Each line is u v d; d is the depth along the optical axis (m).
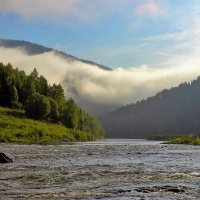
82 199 19.73
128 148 82.06
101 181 26.47
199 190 22.27
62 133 155.00
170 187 23.30
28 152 60.62
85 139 178.38
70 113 197.62
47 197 20.36
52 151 64.69
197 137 131.00
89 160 44.66
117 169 33.78
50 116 191.12
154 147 89.75
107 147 86.81
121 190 22.31
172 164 39.00
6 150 65.94
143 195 20.72
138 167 35.69
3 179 27.47
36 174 30.11
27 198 20.11
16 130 127.19
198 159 46.84
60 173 30.78
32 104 178.12
